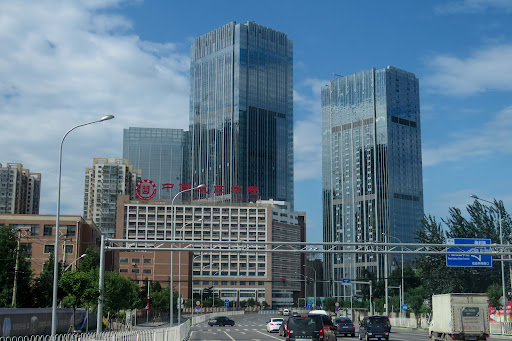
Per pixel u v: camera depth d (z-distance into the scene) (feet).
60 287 162.50
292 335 101.71
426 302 386.52
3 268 242.17
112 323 275.59
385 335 159.02
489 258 184.44
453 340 139.74
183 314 585.22
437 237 321.11
